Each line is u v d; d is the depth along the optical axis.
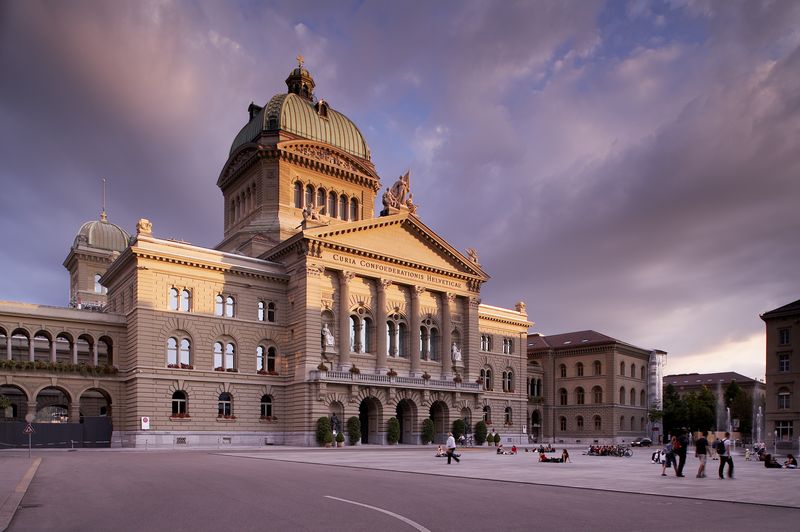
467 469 38.44
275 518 18.69
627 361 117.88
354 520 18.41
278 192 88.81
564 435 117.62
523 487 28.11
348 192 95.88
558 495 25.09
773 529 17.58
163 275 70.50
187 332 71.38
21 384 65.06
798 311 85.19
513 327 106.06
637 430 118.38
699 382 166.00
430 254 87.62
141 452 56.34
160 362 68.75
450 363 87.81
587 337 121.75
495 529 17.23
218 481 28.92
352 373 75.62
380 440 77.94
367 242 81.06
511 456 54.88
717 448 34.09
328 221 87.88
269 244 85.06
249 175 93.31
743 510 21.28
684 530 17.33
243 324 75.12
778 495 25.50
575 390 117.69
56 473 32.97
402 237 84.81
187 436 69.00
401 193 86.00
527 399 114.50
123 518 18.69
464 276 90.31
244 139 97.12
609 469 39.31
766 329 88.62
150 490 25.42
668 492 26.42
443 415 85.69
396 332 83.69
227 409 73.00
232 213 97.75
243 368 74.44
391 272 83.00
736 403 135.62
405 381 80.75
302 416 73.44
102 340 71.81
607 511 20.77
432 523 18.08
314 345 74.94
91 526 17.41
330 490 25.67
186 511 19.97
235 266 74.88
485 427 89.31
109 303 79.69
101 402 86.25
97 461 42.44
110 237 113.44
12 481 28.16
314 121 95.38
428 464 42.56
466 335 90.81
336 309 78.31
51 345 68.00
